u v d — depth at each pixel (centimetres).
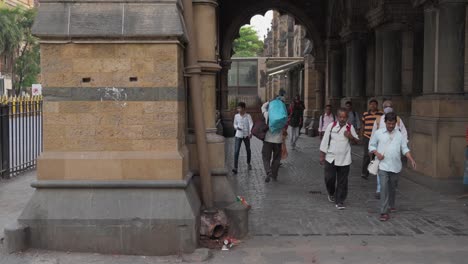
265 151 1109
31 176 1106
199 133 631
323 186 1044
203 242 602
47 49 566
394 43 1465
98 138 572
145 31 558
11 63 5209
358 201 884
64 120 571
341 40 2059
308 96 2670
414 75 1474
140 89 570
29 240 564
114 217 556
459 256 576
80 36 560
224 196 662
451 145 962
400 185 1026
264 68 3666
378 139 753
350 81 1925
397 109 1452
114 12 564
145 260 543
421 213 787
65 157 569
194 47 627
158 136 572
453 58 986
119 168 567
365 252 588
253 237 646
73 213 559
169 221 555
